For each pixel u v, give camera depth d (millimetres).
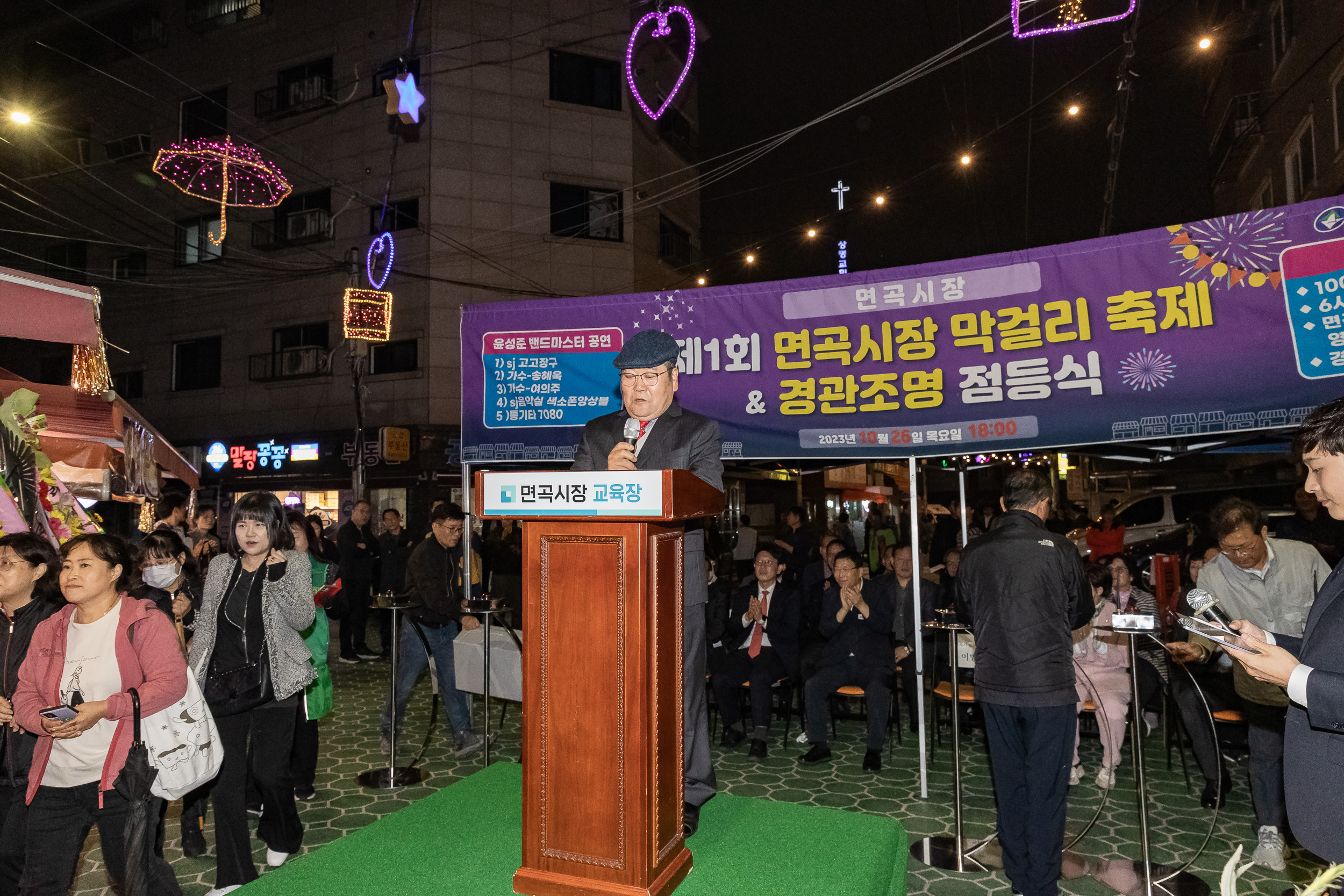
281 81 17297
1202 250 3982
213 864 3820
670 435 2443
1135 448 4750
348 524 9227
